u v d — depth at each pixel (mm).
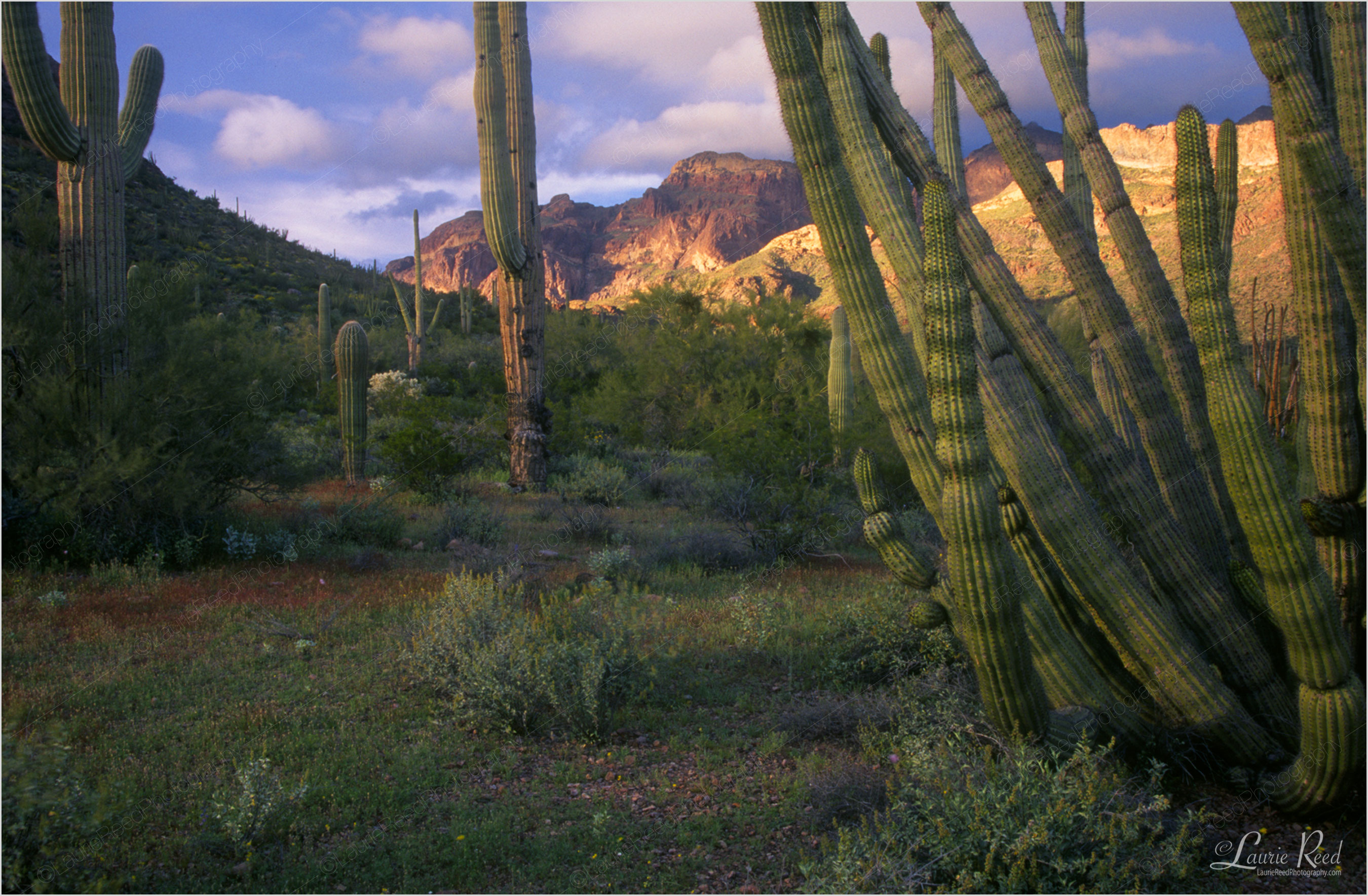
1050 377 4047
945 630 5434
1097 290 4234
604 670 5207
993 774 3516
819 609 7559
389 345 35406
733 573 9781
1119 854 3162
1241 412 3256
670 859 3527
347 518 11242
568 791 4207
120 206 9359
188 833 3596
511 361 15992
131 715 4926
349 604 7543
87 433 8641
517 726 4988
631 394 22812
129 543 8961
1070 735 3775
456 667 5465
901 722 4562
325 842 3602
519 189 15680
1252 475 3246
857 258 3779
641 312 26562
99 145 9117
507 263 15531
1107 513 4207
